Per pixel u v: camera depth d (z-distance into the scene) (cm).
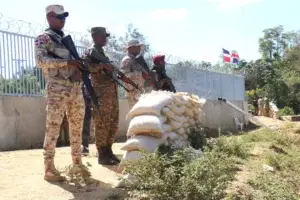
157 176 452
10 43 989
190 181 440
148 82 754
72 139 536
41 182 512
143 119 548
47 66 498
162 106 582
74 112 530
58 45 508
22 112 1017
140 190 453
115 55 1305
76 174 523
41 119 1068
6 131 976
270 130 1192
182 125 652
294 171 788
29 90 1042
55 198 455
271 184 603
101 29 630
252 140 1050
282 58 5388
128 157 529
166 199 438
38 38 501
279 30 5750
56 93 506
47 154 516
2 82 982
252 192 559
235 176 612
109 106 636
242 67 4762
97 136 642
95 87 632
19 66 1012
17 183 511
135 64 732
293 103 4525
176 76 1642
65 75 509
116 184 511
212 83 1975
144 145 525
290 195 587
